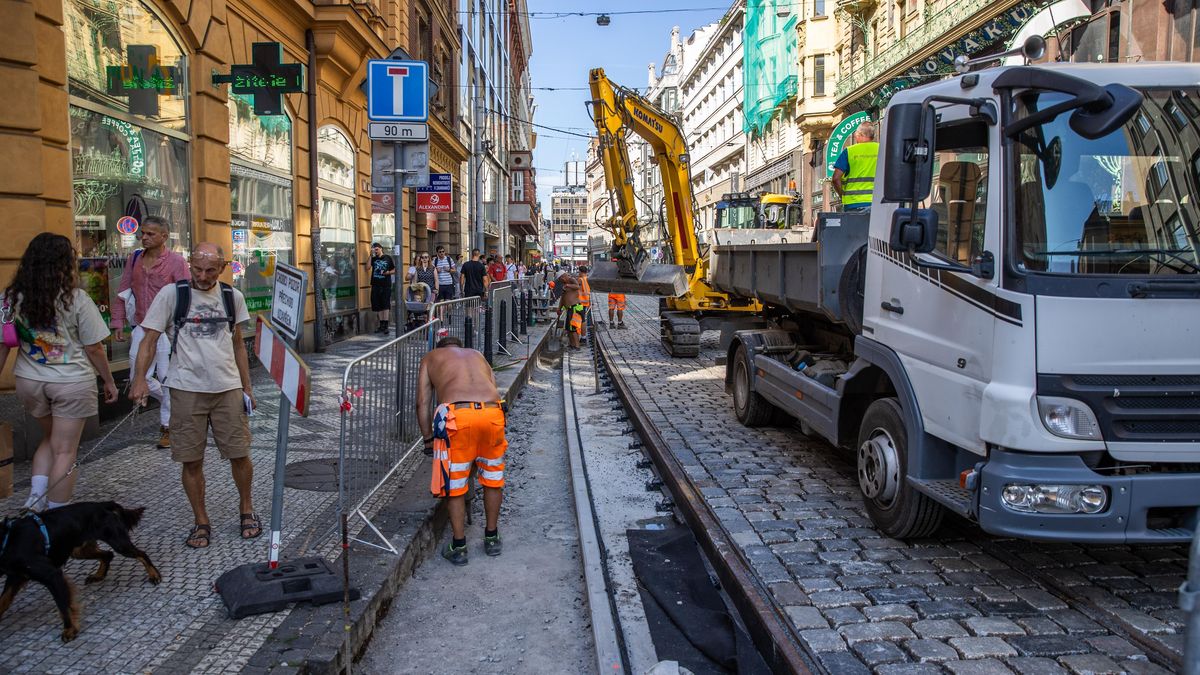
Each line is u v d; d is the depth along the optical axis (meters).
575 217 138.12
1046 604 4.19
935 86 4.99
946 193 4.76
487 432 5.42
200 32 9.71
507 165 52.62
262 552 4.71
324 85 14.96
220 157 10.26
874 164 7.18
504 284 14.65
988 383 4.16
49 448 4.60
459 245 31.55
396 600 4.81
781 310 9.29
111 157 8.08
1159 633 3.82
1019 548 5.02
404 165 7.27
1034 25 6.20
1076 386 3.93
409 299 16.88
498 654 4.26
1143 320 3.96
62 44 6.97
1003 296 4.08
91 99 7.73
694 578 4.96
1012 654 3.65
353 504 5.25
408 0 20.06
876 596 4.29
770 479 6.60
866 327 5.72
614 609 4.57
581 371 14.16
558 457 8.34
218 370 4.71
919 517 4.92
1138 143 4.25
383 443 6.00
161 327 4.65
